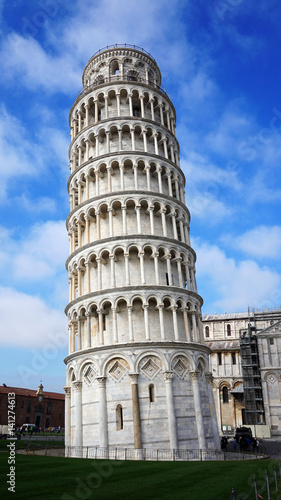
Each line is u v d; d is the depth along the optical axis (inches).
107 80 2333.9
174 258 1931.6
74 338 1878.7
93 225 2000.5
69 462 1175.0
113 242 1849.2
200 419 1630.2
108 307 1807.3
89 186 2095.2
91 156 2166.6
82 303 1824.6
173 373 1647.4
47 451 1759.4
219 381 3595.0
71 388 1798.7
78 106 2308.1
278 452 1871.3
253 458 1553.9
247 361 3432.6
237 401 3511.3
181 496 740.0
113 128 2123.5
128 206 1973.4
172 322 1809.8
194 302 1882.4
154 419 1565.0
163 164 2092.8
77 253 1958.7
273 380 3105.3
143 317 1761.8
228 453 1752.0
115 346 1648.6
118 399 1600.6
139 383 1605.6
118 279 1834.4
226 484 882.1
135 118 2122.3
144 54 2450.8
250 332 3533.5
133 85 2219.5
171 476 976.3
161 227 1983.3
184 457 1519.4
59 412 4505.4
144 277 1787.6
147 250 1888.5
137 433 1524.4
